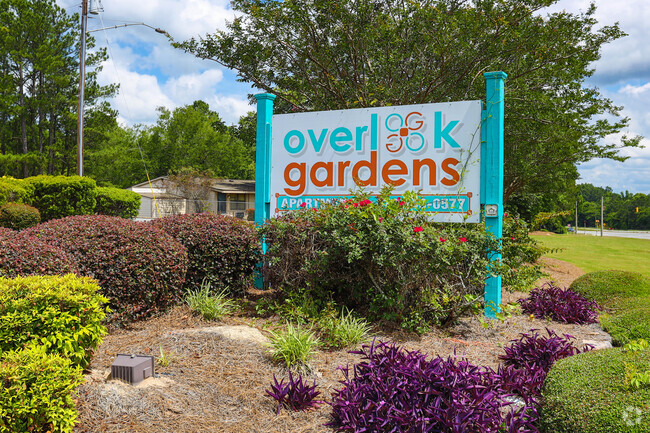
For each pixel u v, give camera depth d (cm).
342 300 602
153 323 524
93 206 1945
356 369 358
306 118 735
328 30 1337
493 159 617
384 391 299
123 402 317
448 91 1238
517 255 662
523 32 1137
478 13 1119
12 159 3369
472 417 277
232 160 5266
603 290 703
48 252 470
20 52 3400
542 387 328
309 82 1414
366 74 1377
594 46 1217
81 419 296
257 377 377
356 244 532
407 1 1179
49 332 332
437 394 289
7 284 346
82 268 493
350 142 705
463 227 619
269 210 764
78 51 3644
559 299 627
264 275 691
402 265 528
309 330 486
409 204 569
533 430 280
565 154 1304
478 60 1167
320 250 584
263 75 1515
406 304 544
